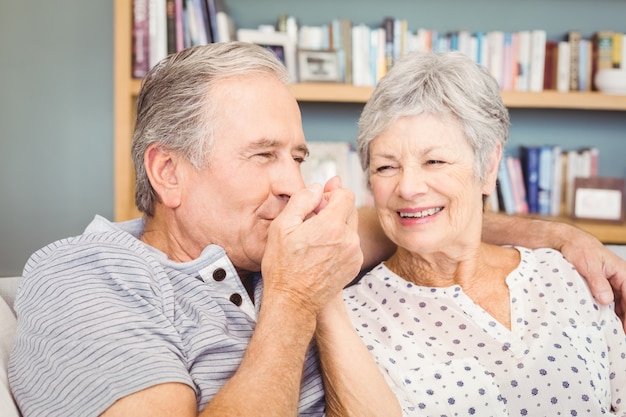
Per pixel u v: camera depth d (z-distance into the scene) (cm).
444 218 141
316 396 121
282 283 106
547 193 297
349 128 315
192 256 120
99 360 96
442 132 136
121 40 256
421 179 138
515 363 135
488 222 169
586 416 134
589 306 148
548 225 162
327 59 276
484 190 149
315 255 106
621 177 317
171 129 114
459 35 285
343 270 109
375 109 140
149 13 260
